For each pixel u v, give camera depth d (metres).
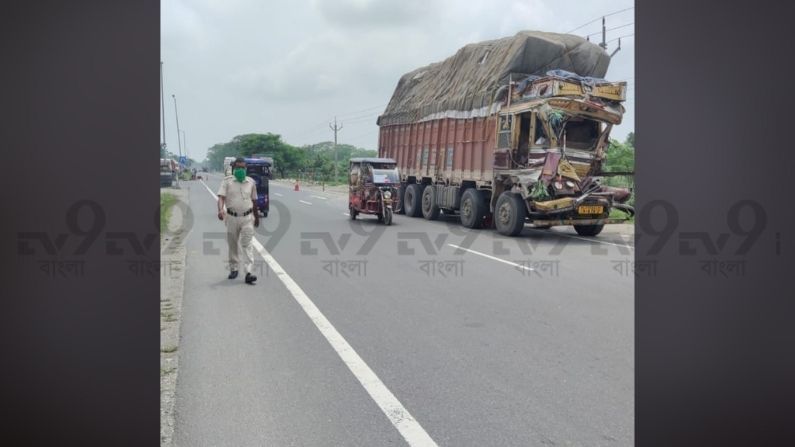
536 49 13.45
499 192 14.19
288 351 5.04
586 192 12.64
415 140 19.22
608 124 12.62
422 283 8.09
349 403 3.95
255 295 7.27
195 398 4.02
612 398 4.05
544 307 6.68
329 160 73.00
